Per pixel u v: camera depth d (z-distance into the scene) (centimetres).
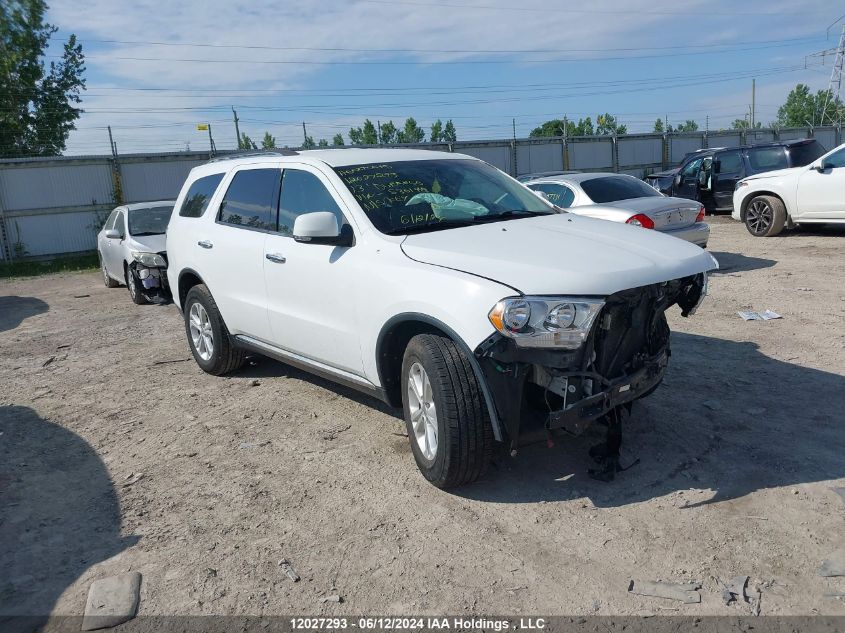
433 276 384
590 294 346
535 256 375
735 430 457
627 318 378
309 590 320
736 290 883
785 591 299
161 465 463
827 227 1412
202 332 649
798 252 1157
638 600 300
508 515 373
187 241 639
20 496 428
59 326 973
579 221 459
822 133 3741
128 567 346
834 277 926
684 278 408
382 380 431
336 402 561
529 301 344
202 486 429
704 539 339
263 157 568
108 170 2080
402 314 397
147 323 947
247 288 555
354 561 340
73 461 478
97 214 2077
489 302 353
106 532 381
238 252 559
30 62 3266
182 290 674
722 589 302
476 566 330
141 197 2141
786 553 324
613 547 338
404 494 403
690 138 3247
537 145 2797
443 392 369
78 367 727
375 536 361
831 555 320
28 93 3278
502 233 421
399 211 455
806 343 636
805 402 496
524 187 541
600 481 403
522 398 377
